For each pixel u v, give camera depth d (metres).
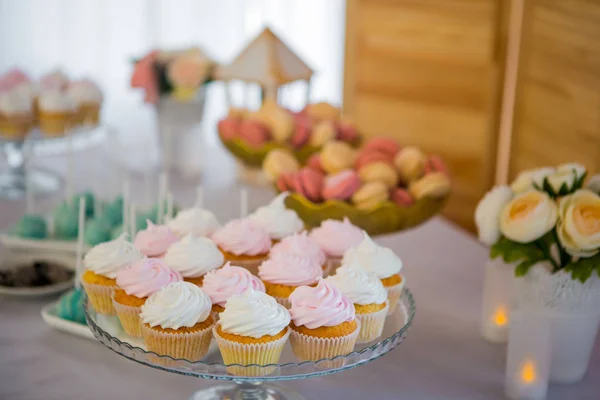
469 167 2.61
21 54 3.37
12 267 1.70
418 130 2.69
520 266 1.28
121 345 1.15
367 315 1.25
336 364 1.13
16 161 2.27
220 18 3.56
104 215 1.80
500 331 1.45
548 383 1.33
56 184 2.25
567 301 1.26
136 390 1.29
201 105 2.34
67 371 1.34
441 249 1.87
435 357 1.40
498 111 2.52
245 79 2.10
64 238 1.79
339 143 1.77
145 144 2.38
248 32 3.59
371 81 2.75
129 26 3.48
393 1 2.62
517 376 1.27
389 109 2.73
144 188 2.23
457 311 1.57
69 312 1.45
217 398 1.25
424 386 1.31
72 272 1.67
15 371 1.33
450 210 2.68
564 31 2.17
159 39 3.52
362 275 1.28
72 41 3.42
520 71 2.41
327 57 3.66
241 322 1.15
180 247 1.37
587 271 1.23
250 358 1.16
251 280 1.29
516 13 2.41
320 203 1.64
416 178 1.70
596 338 1.47
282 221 1.55
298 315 1.21
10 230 1.83
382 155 1.72
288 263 1.36
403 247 1.88
